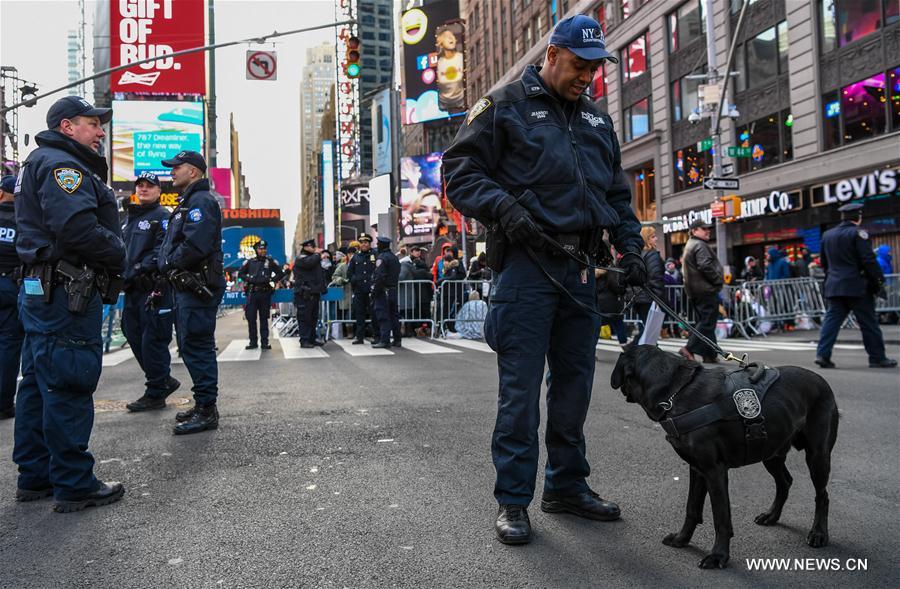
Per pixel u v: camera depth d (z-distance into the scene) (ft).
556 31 9.34
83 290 10.47
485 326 9.86
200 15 134.62
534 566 8.18
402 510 10.23
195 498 10.95
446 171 9.74
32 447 11.10
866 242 24.61
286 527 9.57
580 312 9.71
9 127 97.81
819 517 8.81
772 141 71.77
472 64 196.75
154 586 7.74
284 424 16.56
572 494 9.97
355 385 22.67
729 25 77.87
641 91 96.89
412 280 44.91
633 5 97.35
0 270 16.94
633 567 8.14
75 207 10.32
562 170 9.25
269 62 50.65
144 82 131.95
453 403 19.07
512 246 9.39
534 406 9.33
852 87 61.52
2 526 9.85
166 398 20.74
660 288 31.07
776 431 8.03
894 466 12.32
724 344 36.40
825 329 25.85
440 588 7.60
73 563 8.43
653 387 8.50
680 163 88.69
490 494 10.96
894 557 8.36
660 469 12.24
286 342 42.19
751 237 74.49
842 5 62.28
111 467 12.84
